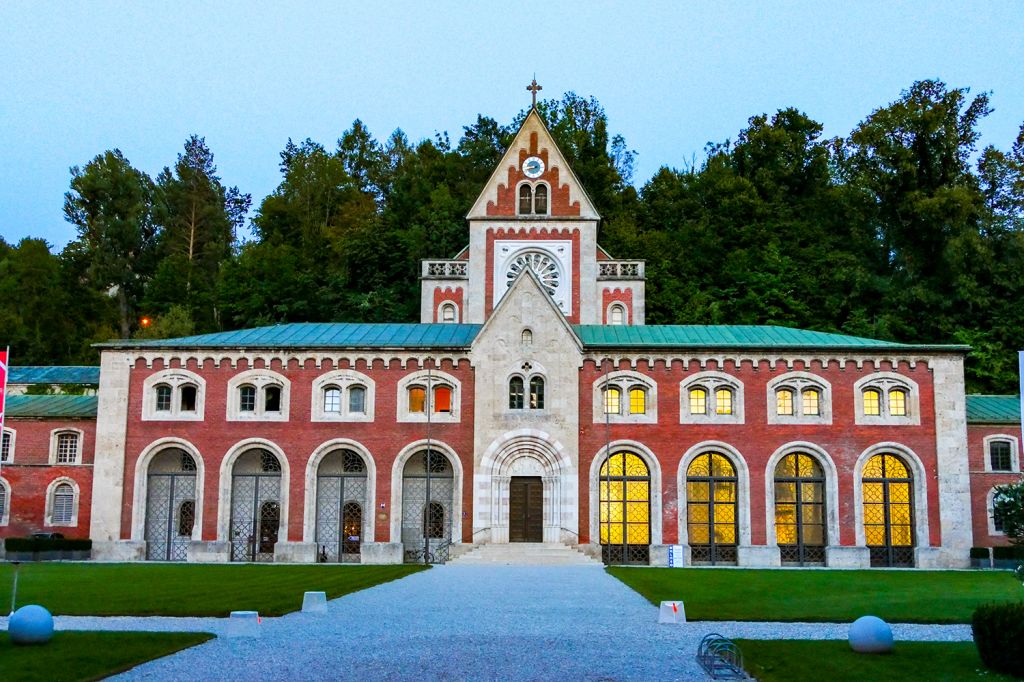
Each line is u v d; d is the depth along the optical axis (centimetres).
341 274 10512
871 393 5822
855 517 5662
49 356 10456
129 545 5684
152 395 5875
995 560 5550
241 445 5803
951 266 8950
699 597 3391
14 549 5506
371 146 14388
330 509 5844
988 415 6081
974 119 9969
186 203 13212
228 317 10638
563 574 4528
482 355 5862
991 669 2005
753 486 5716
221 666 2022
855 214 10000
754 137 11362
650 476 5766
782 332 6272
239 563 5497
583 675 1962
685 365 5834
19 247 12169
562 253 7388
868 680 1909
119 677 1909
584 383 5853
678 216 11206
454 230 10394
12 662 1997
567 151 11562
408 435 5806
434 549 5803
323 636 2425
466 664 2064
